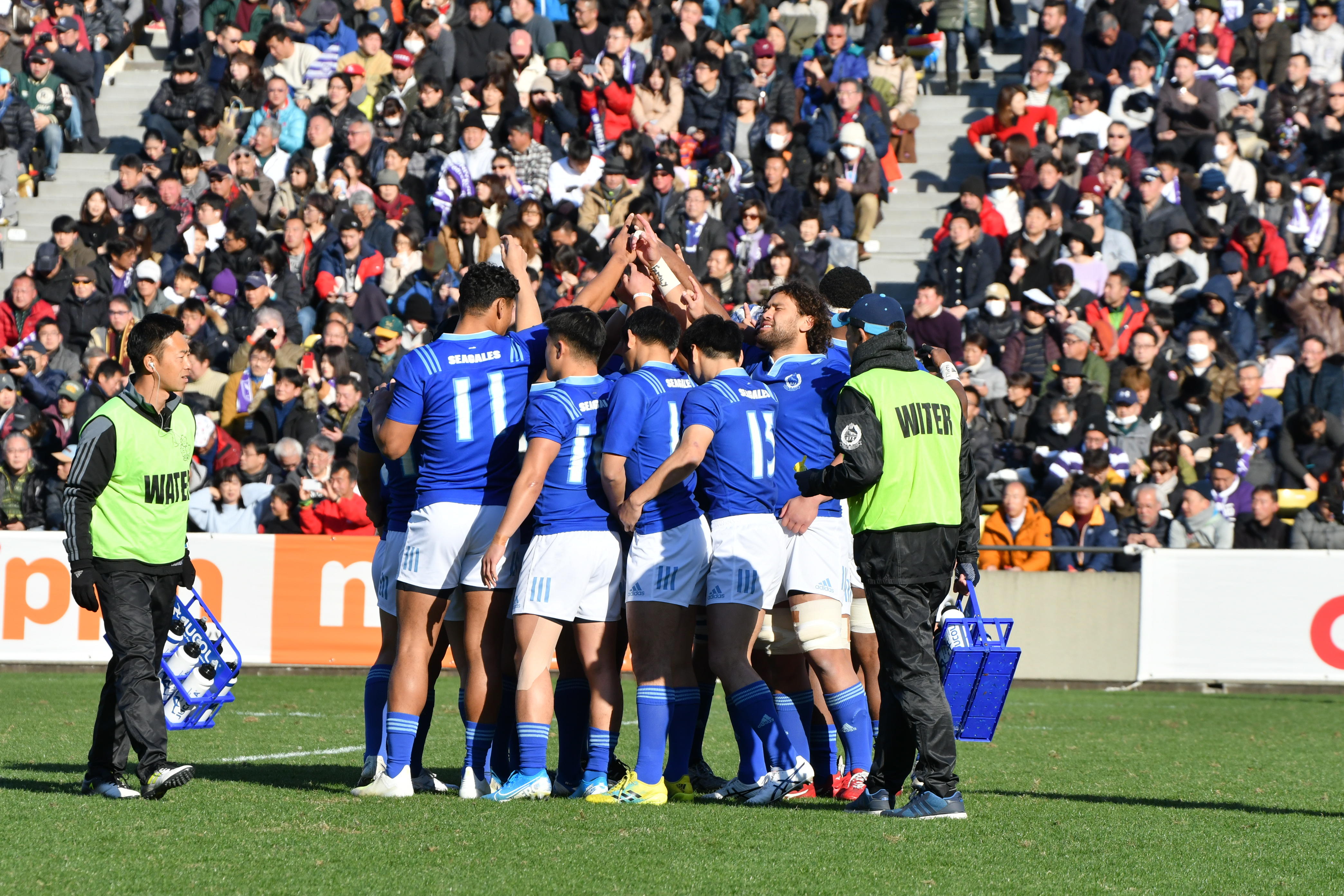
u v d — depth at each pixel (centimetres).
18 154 6662
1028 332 5075
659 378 2131
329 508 4500
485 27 6569
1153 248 5528
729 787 2175
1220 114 6006
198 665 2530
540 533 2102
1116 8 6312
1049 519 4578
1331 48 6397
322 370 5038
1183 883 1633
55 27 7006
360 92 6462
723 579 2114
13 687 3878
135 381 2086
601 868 1620
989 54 7106
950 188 6406
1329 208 5772
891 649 1988
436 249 5575
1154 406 4897
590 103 6181
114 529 2055
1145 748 3077
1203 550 4416
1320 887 1631
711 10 6588
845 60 6347
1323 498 4619
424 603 2100
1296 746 3145
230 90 6562
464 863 1633
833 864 1669
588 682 2211
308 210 5747
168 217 5972
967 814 2083
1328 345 5284
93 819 1884
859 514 1983
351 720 3325
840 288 2286
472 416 2098
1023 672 4478
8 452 4825
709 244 5441
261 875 1565
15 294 5634
